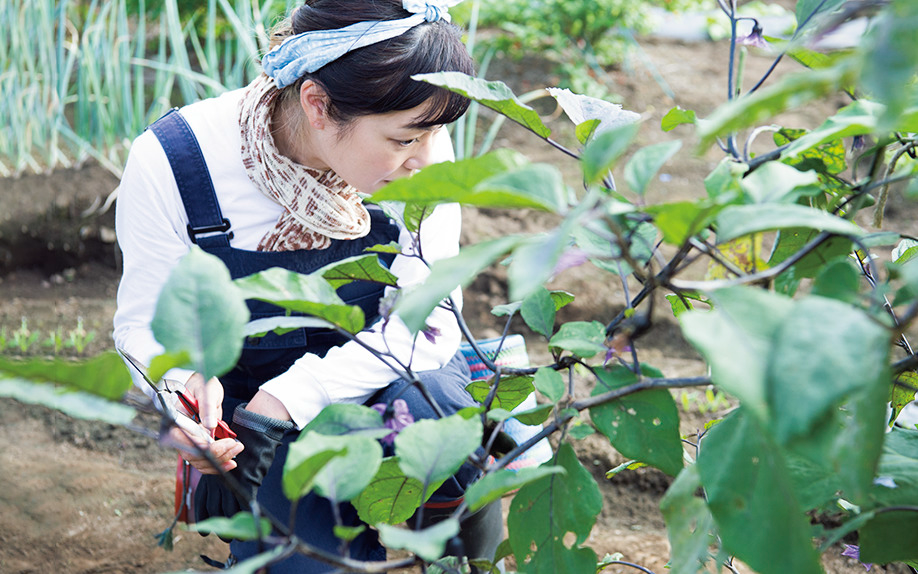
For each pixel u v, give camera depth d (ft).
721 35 15.89
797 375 1.80
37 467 7.29
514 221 10.82
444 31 4.44
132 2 13.20
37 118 12.00
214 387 4.86
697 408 7.84
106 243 11.01
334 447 2.12
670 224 2.04
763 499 2.20
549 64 14.55
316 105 4.48
